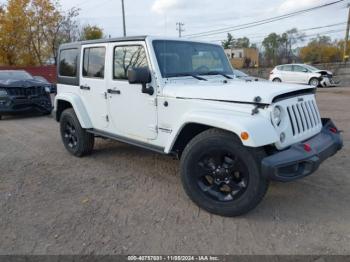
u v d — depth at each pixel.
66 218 3.50
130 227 3.29
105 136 4.89
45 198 4.02
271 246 2.92
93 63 4.95
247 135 2.96
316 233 3.10
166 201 3.88
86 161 5.44
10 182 4.56
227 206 3.35
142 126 4.23
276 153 3.13
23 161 5.52
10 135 7.68
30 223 3.40
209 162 3.45
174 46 4.25
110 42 4.54
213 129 3.41
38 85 10.30
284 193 3.98
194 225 3.31
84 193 4.15
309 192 3.99
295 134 3.36
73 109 5.59
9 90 9.68
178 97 3.68
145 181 4.52
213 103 3.42
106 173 4.86
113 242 3.04
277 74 21.20
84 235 3.16
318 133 3.81
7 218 3.52
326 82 19.64
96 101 4.97
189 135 3.81
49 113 10.98
